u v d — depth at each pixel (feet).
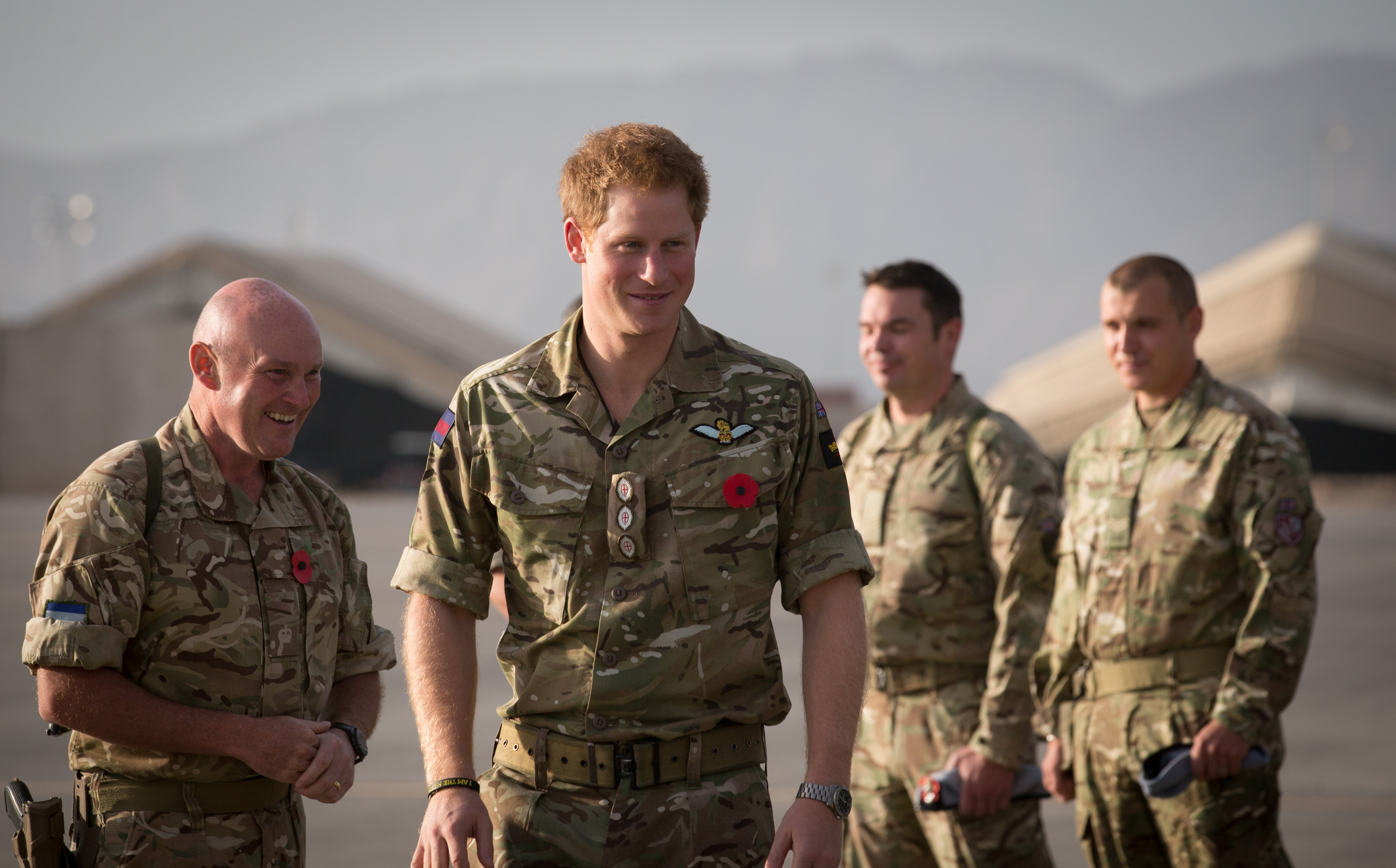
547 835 14.37
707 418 14.79
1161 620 21.49
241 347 15.76
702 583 14.51
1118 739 21.83
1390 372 208.74
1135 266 22.36
